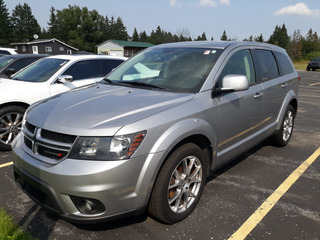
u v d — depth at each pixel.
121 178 2.35
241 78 3.11
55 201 2.42
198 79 3.26
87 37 89.69
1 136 4.82
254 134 4.05
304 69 38.97
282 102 4.77
